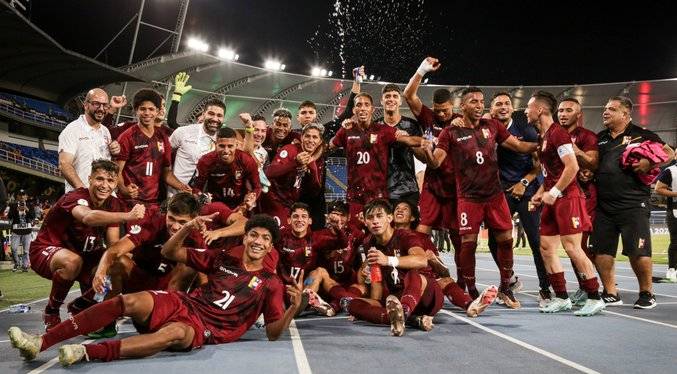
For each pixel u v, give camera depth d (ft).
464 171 20.20
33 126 109.81
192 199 15.55
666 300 22.88
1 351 13.94
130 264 16.49
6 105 101.86
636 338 14.78
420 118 23.29
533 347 13.73
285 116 25.46
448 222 22.08
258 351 13.48
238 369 11.60
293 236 20.85
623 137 20.83
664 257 50.78
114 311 12.76
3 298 26.45
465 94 20.39
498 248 21.01
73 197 15.89
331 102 135.13
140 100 20.18
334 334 15.92
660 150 19.94
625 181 20.51
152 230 15.64
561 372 11.20
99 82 85.71
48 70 80.43
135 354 12.48
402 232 17.52
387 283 18.21
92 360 12.34
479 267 43.50
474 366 11.77
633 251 20.47
